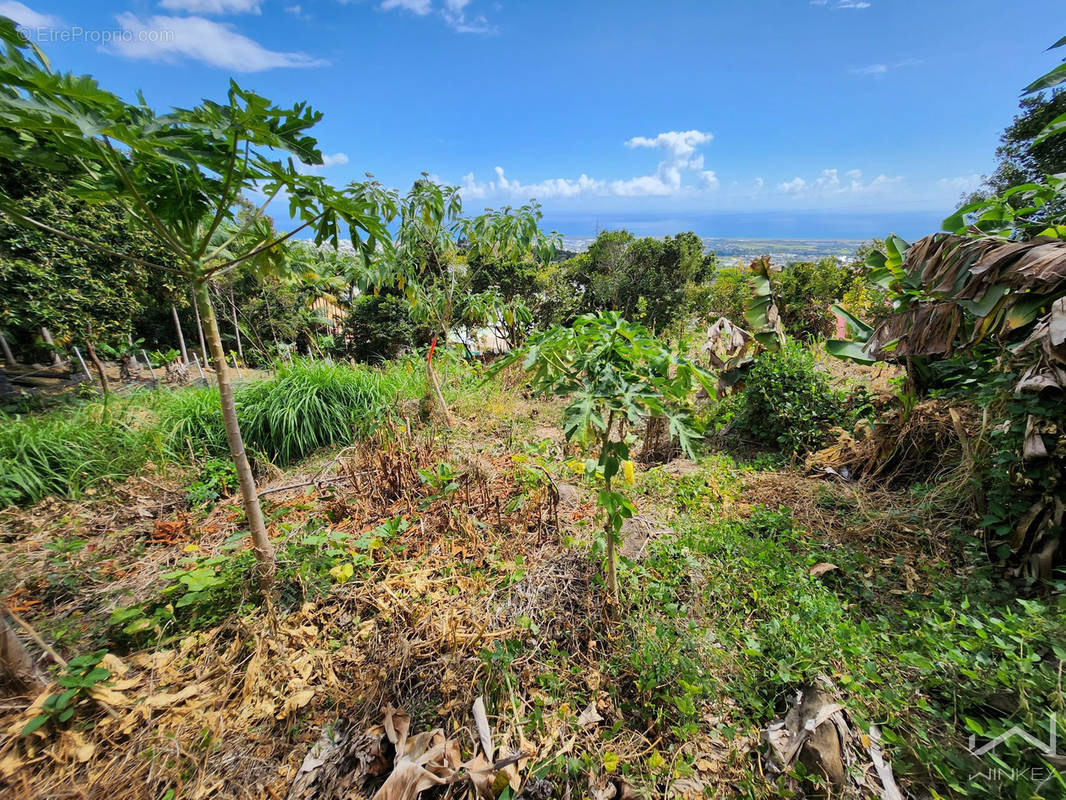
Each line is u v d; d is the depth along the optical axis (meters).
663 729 1.82
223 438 4.53
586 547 2.69
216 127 1.55
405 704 1.87
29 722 1.62
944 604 2.22
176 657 2.07
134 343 9.45
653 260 17.98
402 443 3.67
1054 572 2.32
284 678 1.96
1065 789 1.35
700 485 3.73
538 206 4.68
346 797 1.58
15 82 1.25
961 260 2.68
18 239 6.23
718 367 5.43
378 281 4.67
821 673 1.92
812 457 4.19
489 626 2.15
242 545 2.86
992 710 1.74
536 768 1.63
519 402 6.09
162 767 1.64
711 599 2.43
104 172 1.73
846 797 1.54
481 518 3.05
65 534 3.16
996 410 2.84
